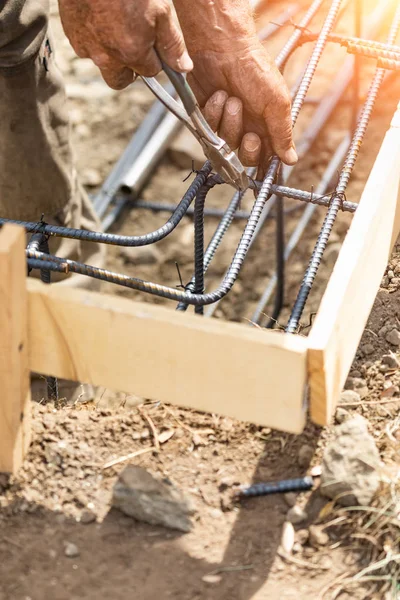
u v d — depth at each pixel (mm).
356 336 1969
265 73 2271
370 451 1805
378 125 4582
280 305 3883
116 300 1677
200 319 1635
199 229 2412
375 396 2115
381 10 4965
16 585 1675
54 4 5336
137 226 4555
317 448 1953
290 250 4188
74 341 1731
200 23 2262
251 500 1854
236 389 1669
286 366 1594
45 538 1768
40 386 3127
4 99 2977
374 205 1950
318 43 2643
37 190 3252
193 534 1783
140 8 1947
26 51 2883
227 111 2307
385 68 2623
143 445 1979
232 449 1972
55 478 1884
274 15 5125
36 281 1722
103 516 1816
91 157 4797
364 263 1895
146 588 1674
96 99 5027
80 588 1673
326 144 4605
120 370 1741
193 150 4738
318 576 1702
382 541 1739
